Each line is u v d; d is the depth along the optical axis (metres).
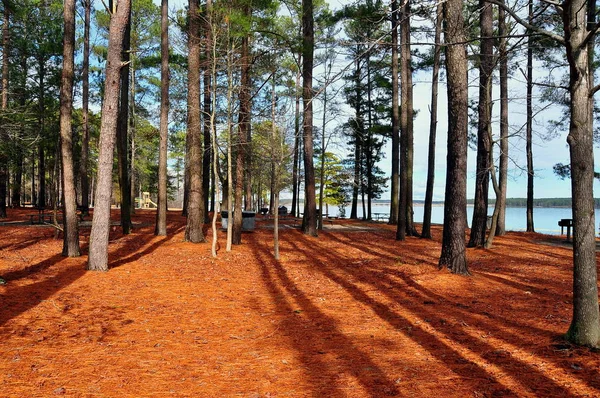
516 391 3.61
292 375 4.02
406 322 5.84
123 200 16.09
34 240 13.74
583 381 3.77
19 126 12.84
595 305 4.72
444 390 3.64
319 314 6.29
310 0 16.58
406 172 16.83
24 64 20.22
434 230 21.97
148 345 4.88
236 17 11.71
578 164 4.71
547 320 5.81
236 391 3.65
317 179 35.78
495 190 13.69
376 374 4.02
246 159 17.69
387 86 22.91
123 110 16.02
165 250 12.48
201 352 4.68
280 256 12.01
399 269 9.96
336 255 12.46
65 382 3.80
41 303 6.44
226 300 7.15
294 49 14.09
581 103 4.70
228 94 12.00
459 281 8.49
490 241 13.89
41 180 29.61
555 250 13.91
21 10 13.83
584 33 4.73
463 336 5.18
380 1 9.95
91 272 8.95
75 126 28.67
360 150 31.95
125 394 3.58
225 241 15.13
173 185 52.88
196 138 14.26
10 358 4.33
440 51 17.56
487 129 13.39
